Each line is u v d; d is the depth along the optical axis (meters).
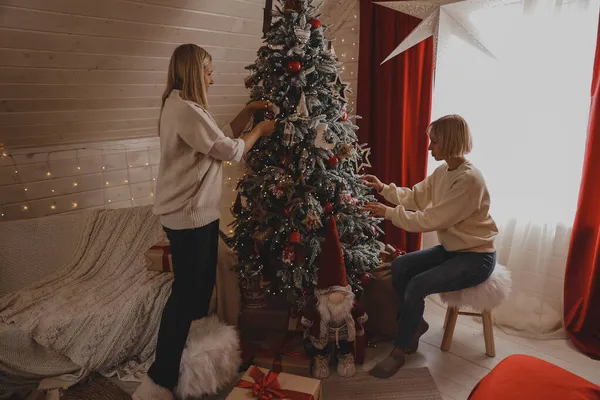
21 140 2.36
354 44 2.97
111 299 1.98
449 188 1.97
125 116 2.59
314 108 1.94
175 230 1.69
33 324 1.82
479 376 1.99
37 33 1.82
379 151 2.89
